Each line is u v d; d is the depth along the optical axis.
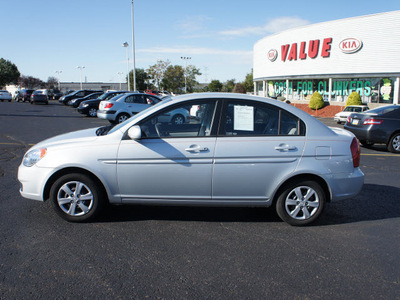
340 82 32.19
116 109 15.29
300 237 3.84
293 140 3.96
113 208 4.66
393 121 9.88
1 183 5.66
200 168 3.86
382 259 3.36
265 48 38.84
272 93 40.03
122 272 3.01
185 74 62.00
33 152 4.04
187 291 2.74
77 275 2.94
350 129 10.76
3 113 21.97
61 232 3.81
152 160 3.85
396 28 27.23
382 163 8.30
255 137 3.93
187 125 3.99
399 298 2.71
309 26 32.62
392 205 5.06
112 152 3.85
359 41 29.16
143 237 3.74
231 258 3.31
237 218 4.40
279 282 2.91
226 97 4.03
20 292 2.68
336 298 2.70
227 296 2.69
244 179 3.91
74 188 4.00
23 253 3.30
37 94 36.56
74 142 3.97
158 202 3.99
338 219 4.45
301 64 33.88
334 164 4.00
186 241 3.67
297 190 4.04
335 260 3.32
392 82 28.44
